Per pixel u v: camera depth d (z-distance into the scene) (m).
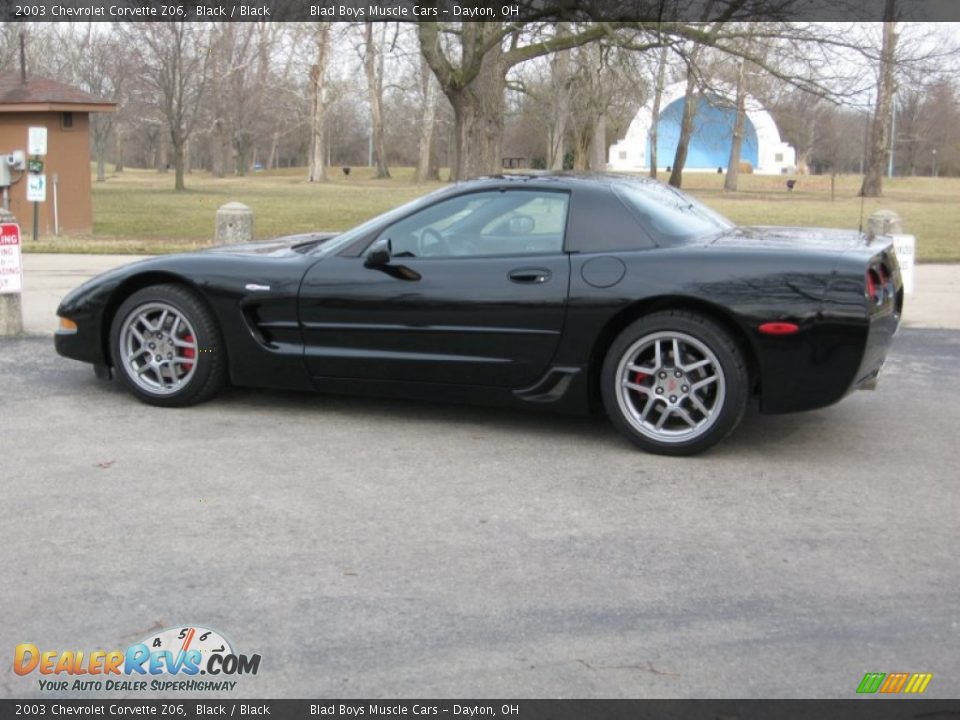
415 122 69.38
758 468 5.05
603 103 18.89
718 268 5.00
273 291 5.76
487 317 5.38
